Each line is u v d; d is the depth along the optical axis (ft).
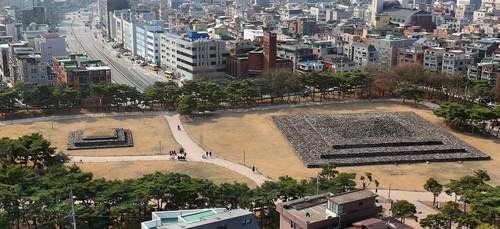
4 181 611.47
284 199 627.87
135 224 584.81
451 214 581.53
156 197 594.65
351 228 488.44
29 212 556.10
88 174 655.76
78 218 564.71
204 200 602.44
